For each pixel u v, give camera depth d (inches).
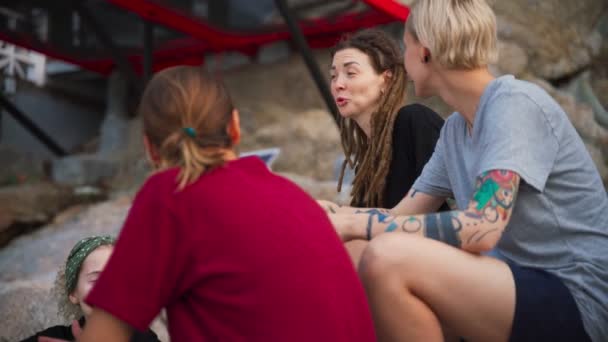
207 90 48.8
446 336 65.9
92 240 75.8
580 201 60.1
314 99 333.1
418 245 57.2
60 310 80.6
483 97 61.7
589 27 285.3
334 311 45.5
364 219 62.4
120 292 43.2
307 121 302.5
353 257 72.3
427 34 62.3
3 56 431.2
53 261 185.2
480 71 62.8
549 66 269.4
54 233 216.4
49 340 63.4
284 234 45.5
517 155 57.0
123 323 44.0
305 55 223.3
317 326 44.3
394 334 58.1
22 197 283.9
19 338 104.8
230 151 50.1
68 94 469.4
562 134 59.6
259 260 44.1
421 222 59.5
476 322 57.7
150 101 48.7
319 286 45.3
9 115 443.5
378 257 57.7
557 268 60.1
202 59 363.6
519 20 275.0
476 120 62.2
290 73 344.5
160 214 44.1
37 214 279.1
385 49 89.4
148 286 43.4
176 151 47.1
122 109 391.9
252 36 317.1
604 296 58.1
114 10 290.0
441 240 58.1
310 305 44.4
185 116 47.4
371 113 90.2
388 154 86.7
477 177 58.6
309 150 287.9
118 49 291.4
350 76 89.7
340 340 45.1
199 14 283.0
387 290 57.3
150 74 288.7
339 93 90.8
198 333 44.8
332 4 264.1
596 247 59.5
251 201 45.9
